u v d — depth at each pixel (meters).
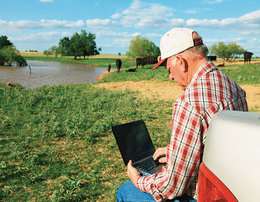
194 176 1.28
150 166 1.77
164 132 6.17
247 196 0.68
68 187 3.58
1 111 8.66
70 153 5.09
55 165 4.50
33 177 3.91
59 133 6.29
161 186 1.33
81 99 11.16
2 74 30.53
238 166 0.73
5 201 3.37
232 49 46.50
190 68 1.42
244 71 22.77
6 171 4.18
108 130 6.41
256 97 10.09
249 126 0.74
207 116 1.25
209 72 1.37
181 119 1.27
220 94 1.29
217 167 0.81
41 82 22.09
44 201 3.33
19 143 5.57
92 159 4.77
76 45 98.12
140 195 1.59
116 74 27.25
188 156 1.25
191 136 1.24
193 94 1.29
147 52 61.81
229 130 0.79
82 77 27.31
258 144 0.69
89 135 6.01
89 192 3.56
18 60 51.50
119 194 1.69
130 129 1.91
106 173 4.18
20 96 11.32
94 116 8.02
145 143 1.97
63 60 88.94
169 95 11.88
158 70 28.72
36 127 6.84
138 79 19.94
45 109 9.27
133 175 1.58
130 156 1.81
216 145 0.83
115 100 10.76
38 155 4.91
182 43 1.39
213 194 0.82
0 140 5.77
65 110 9.25
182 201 1.41
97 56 134.62
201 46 1.42
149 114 7.93
